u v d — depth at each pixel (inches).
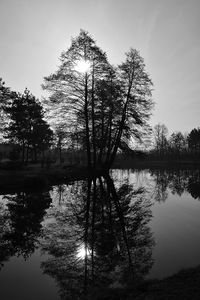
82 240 369.1
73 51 1039.6
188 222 452.8
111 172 1781.5
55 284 251.9
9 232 408.5
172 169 2231.8
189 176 1424.7
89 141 1109.1
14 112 1407.5
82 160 1867.6
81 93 1063.0
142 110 1133.7
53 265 293.3
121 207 585.3
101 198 697.0
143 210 550.3
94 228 425.7
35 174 936.3
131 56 1146.7
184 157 4104.3
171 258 296.0
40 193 746.8
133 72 1144.2
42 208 572.1
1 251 336.2
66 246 348.8
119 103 1099.9
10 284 253.1
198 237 370.0
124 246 340.5
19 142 1541.6
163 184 1031.0
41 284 252.1
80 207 583.8
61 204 612.4
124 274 262.5
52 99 1053.8
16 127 1440.7
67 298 226.2
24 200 647.8
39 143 1647.4
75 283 250.8
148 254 309.3
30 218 489.7
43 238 382.0
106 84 1073.5
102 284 245.6
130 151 1201.4
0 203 610.2
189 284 200.5
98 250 331.0
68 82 1038.4
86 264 291.7
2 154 2156.7
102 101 1096.2
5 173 940.6
